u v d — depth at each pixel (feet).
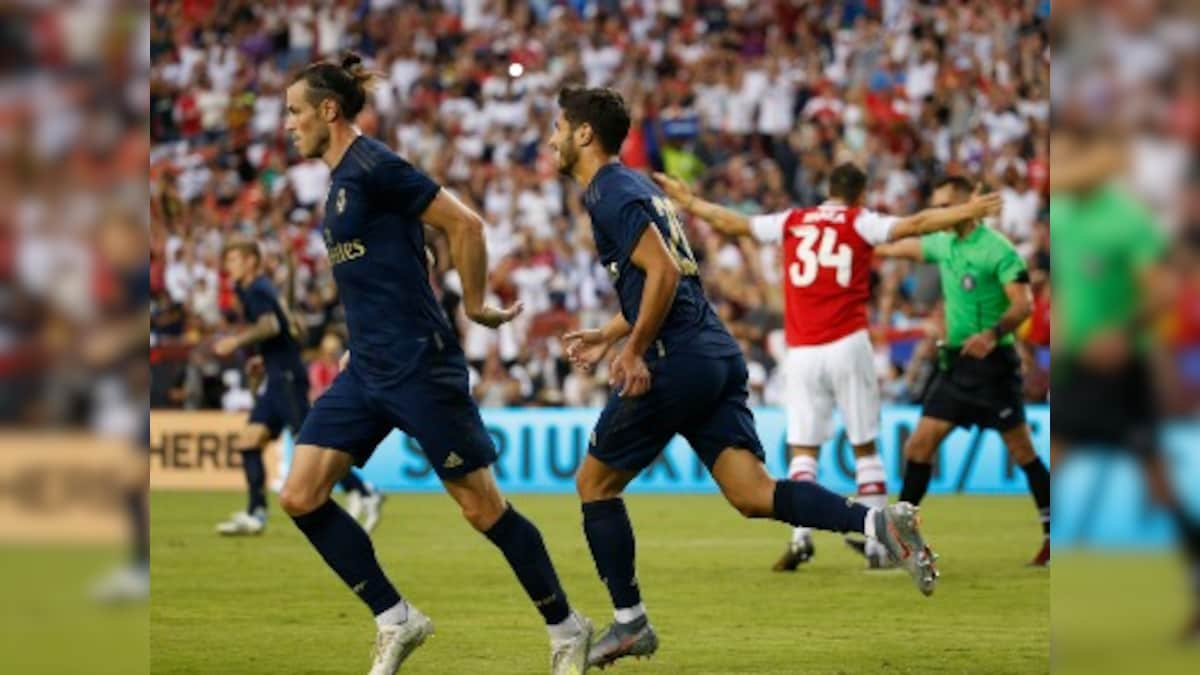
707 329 61.05
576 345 65.31
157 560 109.81
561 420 179.42
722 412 62.28
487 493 60.23
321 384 187.73
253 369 127.75
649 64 251.39
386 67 258.57
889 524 59.57
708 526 134.82
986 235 101.14
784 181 234.38
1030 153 224.53
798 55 244.63
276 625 78.89
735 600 87.61
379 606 60.59
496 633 75.97
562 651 61.00
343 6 264.52
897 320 192.75
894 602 86.17
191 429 186.19
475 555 112.98
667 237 60.34
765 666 66.03
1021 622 78.38
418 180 58.49
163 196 234.99
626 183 59.41
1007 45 236.63
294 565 106.63
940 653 68.90
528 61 254.47
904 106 233.35
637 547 117.39
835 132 232.94
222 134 254.47
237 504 162.91
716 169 230.07
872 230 97.25
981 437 170.30
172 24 263.08
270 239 229.04
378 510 130.82
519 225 225.56
